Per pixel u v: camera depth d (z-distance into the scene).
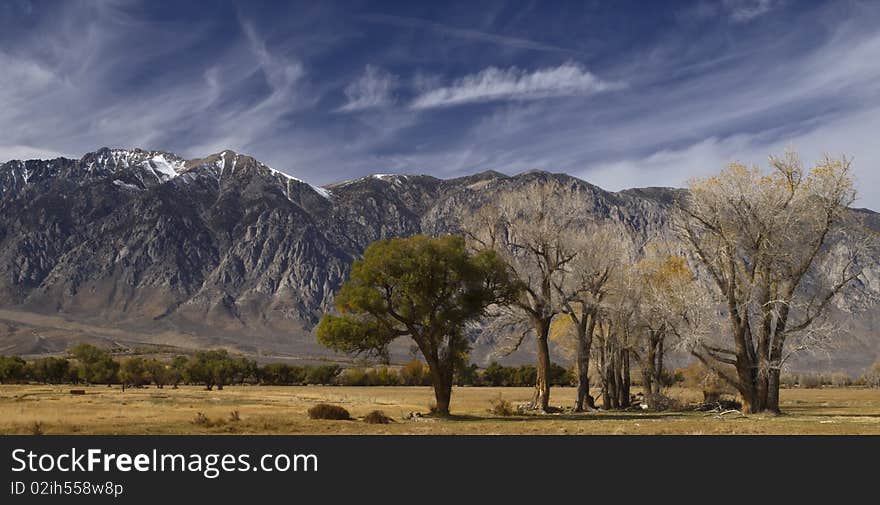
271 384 159.50
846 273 47.06
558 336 71.69
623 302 58.38
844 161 47.25
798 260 47.66
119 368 144.12
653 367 63.72
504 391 122.88
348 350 50.72
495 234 56.56
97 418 42.62
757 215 48.00
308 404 67.62
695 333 48.25
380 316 49.75
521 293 55.97
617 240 58.75
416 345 51.97
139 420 41.53
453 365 51.81
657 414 54.62
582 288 57.81
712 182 49.38
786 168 48.28
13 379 138.50
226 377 138.50
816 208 47.34
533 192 57.34
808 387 132.75
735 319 49.16
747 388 49.44
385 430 37.41
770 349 48.34
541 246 56.53
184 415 47.00
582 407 58.75
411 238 50.69
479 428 39.03
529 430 37.62
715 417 47.94
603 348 66.25
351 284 50.09
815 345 46.84
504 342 58.56
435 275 49.50
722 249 49.00
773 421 42.75
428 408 61.75
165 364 172.12
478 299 50.97
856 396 92.88
